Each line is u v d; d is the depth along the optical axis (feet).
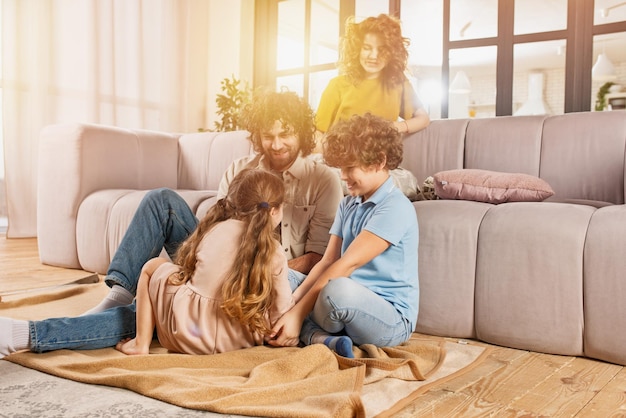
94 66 13.64
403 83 7.26
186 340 3.95
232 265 3.98
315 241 5.30
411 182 6.24
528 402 3.45
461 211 5.14
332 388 3.33
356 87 7.04
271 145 5.14
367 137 4.33
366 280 4.42
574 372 4.11
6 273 8.21
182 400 3.13
